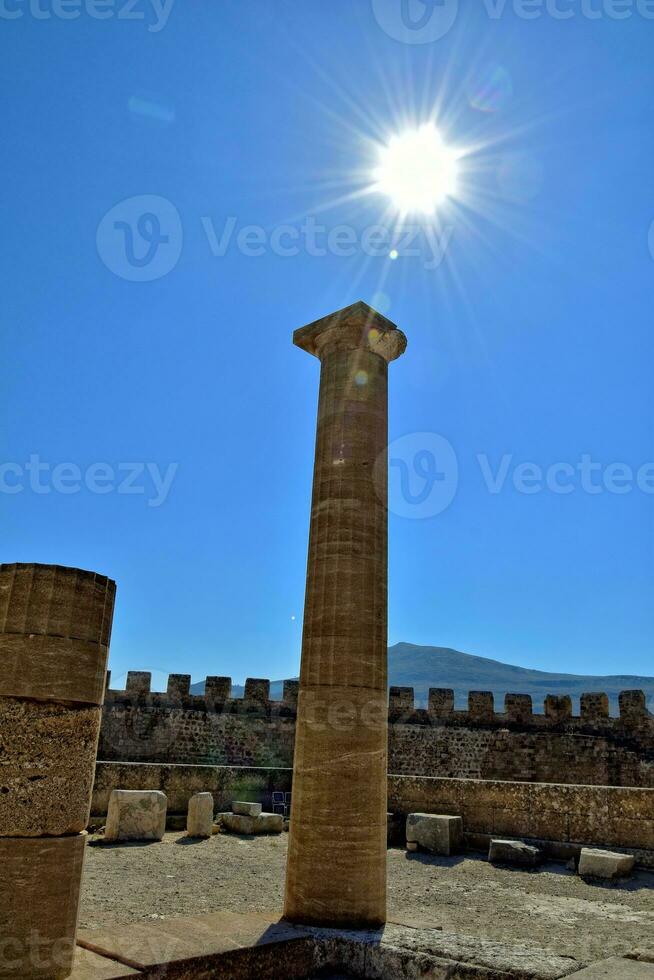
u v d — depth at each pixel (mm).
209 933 6742
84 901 8844
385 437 9133
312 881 7574
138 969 5582
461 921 8430
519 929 8055
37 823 5375
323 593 8422
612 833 12805
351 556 8453
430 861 13180
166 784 17734
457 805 14898
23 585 5664
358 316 9156
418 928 7484
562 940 7496
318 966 6961
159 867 11594
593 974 5926
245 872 11438
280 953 6613
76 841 5578
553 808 13617
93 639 5887
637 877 11609
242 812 16781
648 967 6160
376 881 7711
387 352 9469
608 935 7773
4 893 5184
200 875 11016
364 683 8109
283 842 15148
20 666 5496
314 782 7859
